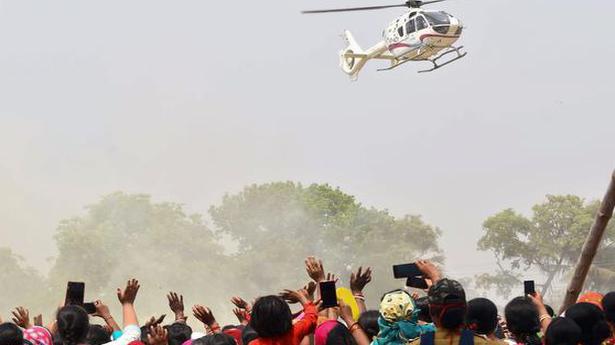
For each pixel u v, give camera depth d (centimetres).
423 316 893
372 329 875
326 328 783
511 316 858
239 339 1001
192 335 1108
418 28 4028
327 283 817
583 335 806
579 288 1098
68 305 906
